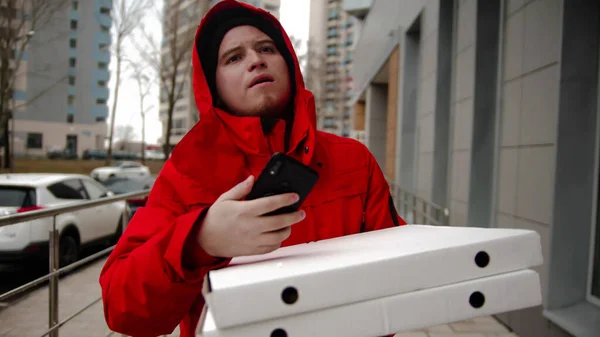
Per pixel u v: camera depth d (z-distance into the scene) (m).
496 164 3.99
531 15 3.41
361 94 19.86
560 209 2.92
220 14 1.14
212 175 0.97
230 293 0.53
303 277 0.56
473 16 4.69
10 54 16.50
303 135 1.03
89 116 55.72
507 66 3.84
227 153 1.00
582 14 2.90
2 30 15.57
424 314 0.59
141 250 0.77
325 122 63.41
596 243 2.87
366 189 1.12
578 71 2.91
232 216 0.64
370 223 1.13
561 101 2.90
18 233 4.73
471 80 4.70
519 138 3.54
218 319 0.53
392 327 0.58
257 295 0.54
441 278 0.61
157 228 0.90
